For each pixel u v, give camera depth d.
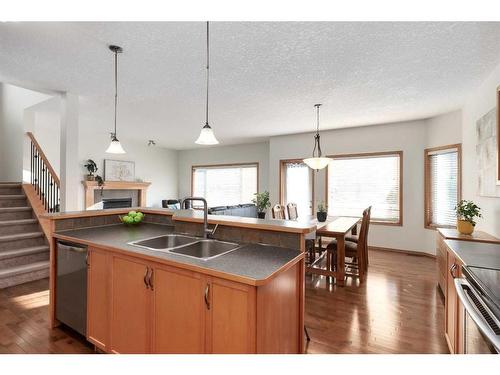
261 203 5.54
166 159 8.46
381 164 5.26
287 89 3.30
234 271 1.34
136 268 1.70
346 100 3.72
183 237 2.25
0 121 5.18
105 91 3.46
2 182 4.86
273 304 1.43
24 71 2.86
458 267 1.73
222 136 6.41
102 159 6.82
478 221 3.22
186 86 3.25
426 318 2.53
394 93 3.44
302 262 1.76
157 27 2.01
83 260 2.04
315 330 2.32
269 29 2.03
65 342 2.08
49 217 2.30
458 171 4.18
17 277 3.21
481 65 2.64
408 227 4.94
